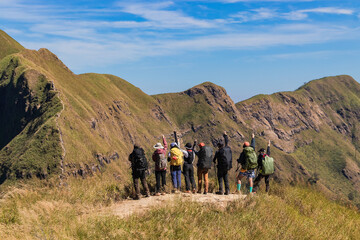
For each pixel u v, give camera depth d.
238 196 9.28
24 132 177.75
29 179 9.09
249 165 10.10
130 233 6.20
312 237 7.64
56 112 176.12
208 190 11.49
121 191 10.09
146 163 9.90
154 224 6.64
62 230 6.23
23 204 7.93
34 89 197.38
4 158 161.88
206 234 6.51
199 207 7.97
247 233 6.93
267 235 7.02
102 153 181.12
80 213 7.72
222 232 6.63
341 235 8.41
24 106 193.88
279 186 11.65
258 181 10.69
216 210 8.05
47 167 145.25
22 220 6.74
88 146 174.62
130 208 8.21
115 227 6.39
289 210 8.98
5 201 8.08
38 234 6.00
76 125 178.88
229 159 10.27
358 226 9.73
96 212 7.44
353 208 12.02
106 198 9.23
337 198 12.45
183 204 7.91
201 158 10.45
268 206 8.67
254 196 9.00
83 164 157.75
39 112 184.38
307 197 11.30
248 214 7.73
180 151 10.55
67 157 153.25
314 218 9.43
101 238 6.04
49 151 151.88
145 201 9.12
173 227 6.61
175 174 10.57
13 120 198.88
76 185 9.46
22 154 151.38
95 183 9.95
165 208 7.55
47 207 7.51
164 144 10.51
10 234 6.16
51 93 191.38
